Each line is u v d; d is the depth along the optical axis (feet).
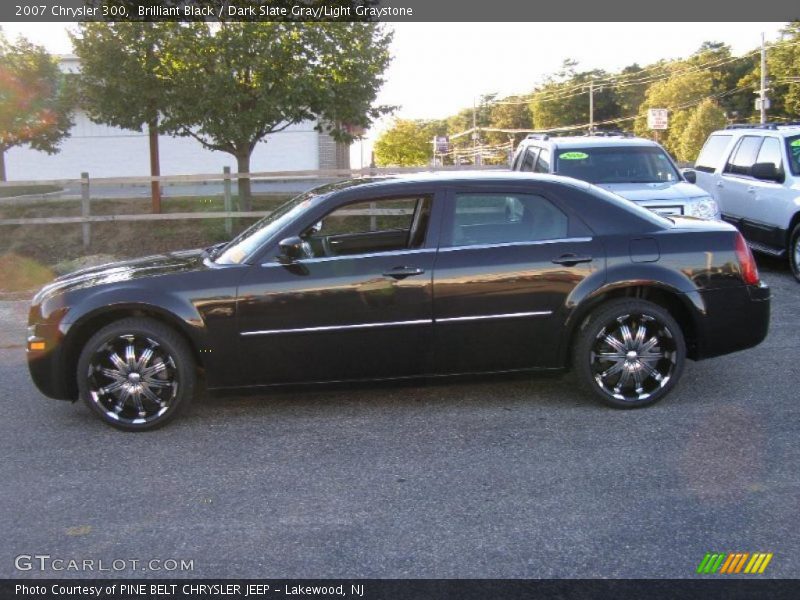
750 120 231.71
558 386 20.07
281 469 15.52
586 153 33.78
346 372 17.83
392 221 19.07
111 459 16.24
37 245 44.98
